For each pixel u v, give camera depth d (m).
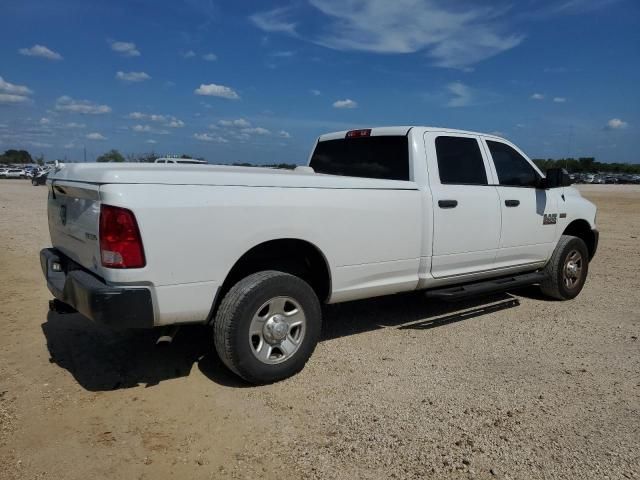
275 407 3.63
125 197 3.34
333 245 4.30
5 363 4.33
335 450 3.11
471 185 5.45
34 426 3.34
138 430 3.31
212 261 3.65
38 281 7.18
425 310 6.14
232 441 3.20
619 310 6.27
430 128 5.32
